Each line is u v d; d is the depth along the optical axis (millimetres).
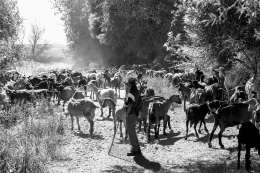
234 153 9562
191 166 8695
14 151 8664
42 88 19266
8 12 13734
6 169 7980
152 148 10703
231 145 10508
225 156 9438
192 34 12555
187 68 18531
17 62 14172
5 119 12836
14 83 20359
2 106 14445
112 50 53469
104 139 11672
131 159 9359
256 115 9508
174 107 17391
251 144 8086
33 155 8555
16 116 13383
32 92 16078
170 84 22547
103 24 47719
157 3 40219
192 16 10820
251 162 8727
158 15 39719
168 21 38344
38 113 14297
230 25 10062
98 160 9297
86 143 11062
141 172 8266
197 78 18172
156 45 41812
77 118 12539
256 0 6727
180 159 9367
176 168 8547
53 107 16375
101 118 15344
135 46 45719
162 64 37719
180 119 14898
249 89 12836
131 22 44875
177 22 33812
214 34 10820
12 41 13719
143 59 46250
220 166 8578
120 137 11930
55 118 13008
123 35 47562
